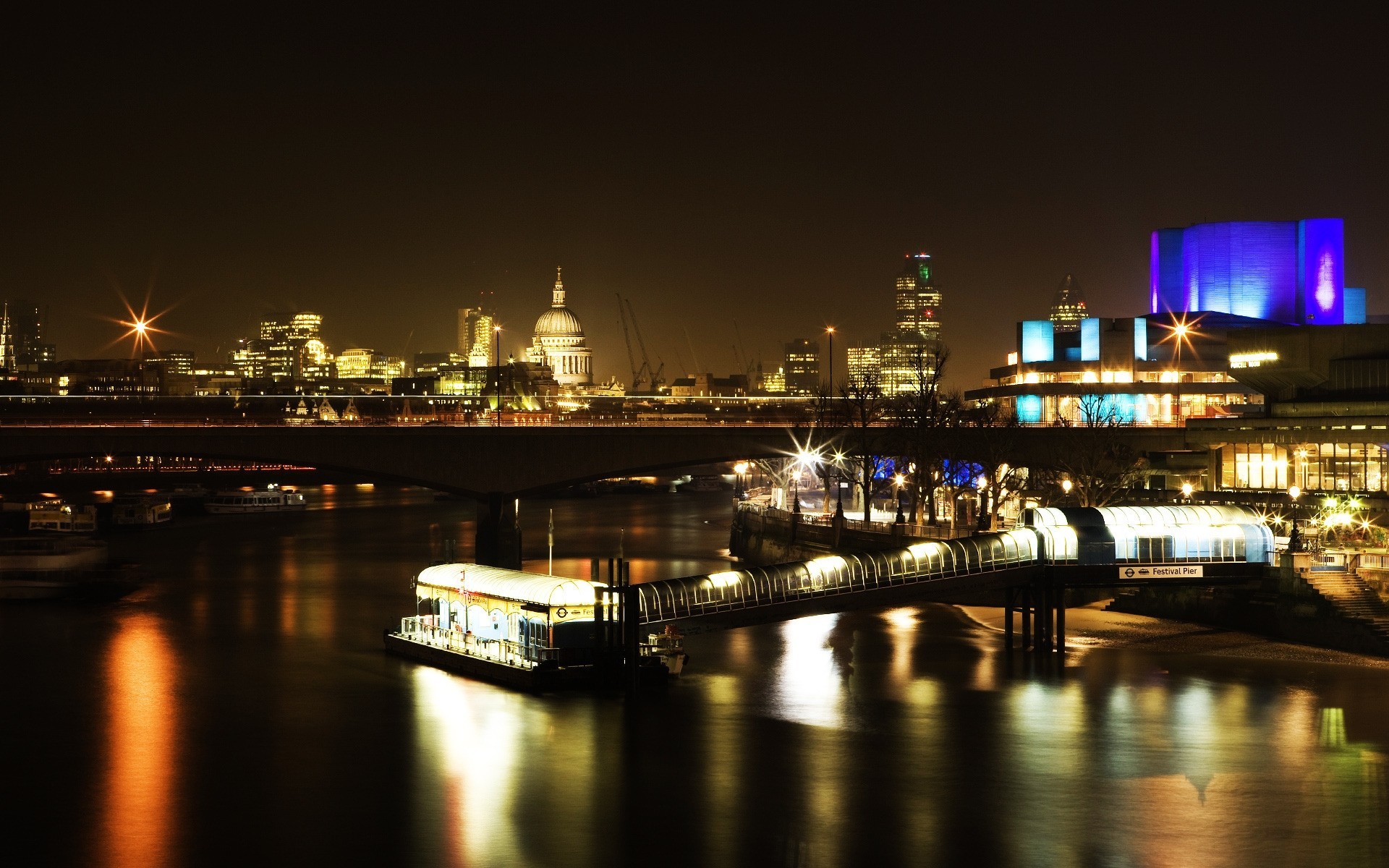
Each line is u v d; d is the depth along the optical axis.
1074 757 82.69
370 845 67.88
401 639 115.94
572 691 99.69
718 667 109.38
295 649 118.69
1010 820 71.44
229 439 186.38
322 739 86.62
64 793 76.25
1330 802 74.06
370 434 192.12
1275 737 86.44
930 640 122.56
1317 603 114.75
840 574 109.38
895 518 199.88
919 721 91.06
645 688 101.00
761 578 107.25
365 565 193.38
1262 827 70.44
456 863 65.56
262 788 76.75
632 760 81.69
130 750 84.62
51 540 160.88
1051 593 115.38
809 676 105.94
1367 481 161.50
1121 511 118.69
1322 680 101.81
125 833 69.81
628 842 68.19
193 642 122.44
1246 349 177.88
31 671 108.94
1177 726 89.56
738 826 70.44
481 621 109.31
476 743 85.50
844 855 66.44
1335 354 172.12
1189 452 183.88
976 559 112.69
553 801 74.38
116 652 117.44
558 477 199.12
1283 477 169.38
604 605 101.00
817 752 83.75
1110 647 116.44
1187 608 128.50
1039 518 117.56
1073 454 189.00
